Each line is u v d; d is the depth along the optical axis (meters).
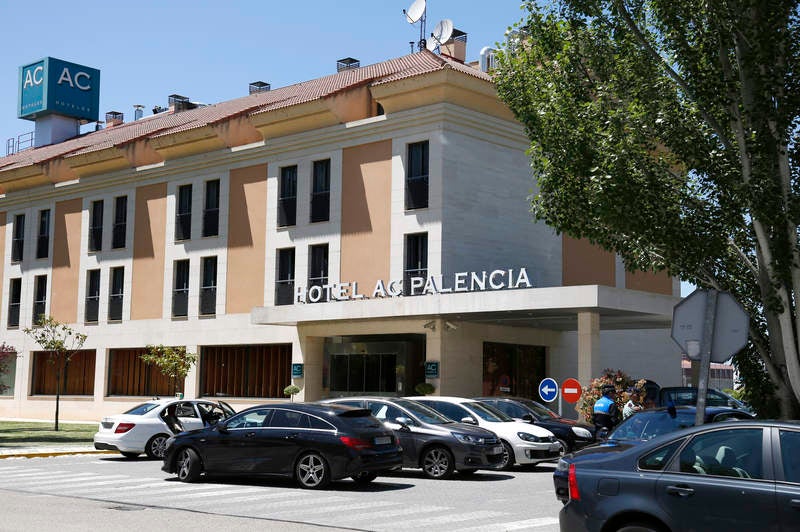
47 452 22.03
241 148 35.47
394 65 36.31
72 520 11.05
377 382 30.67
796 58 15.24
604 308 24.89
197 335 36.41
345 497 13.60
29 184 44.19
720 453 7.14
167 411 21.31
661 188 16.19
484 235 30.62
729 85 15.45
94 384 40.44
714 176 15.82
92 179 41.12
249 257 35.00
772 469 6.87
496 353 30.84
